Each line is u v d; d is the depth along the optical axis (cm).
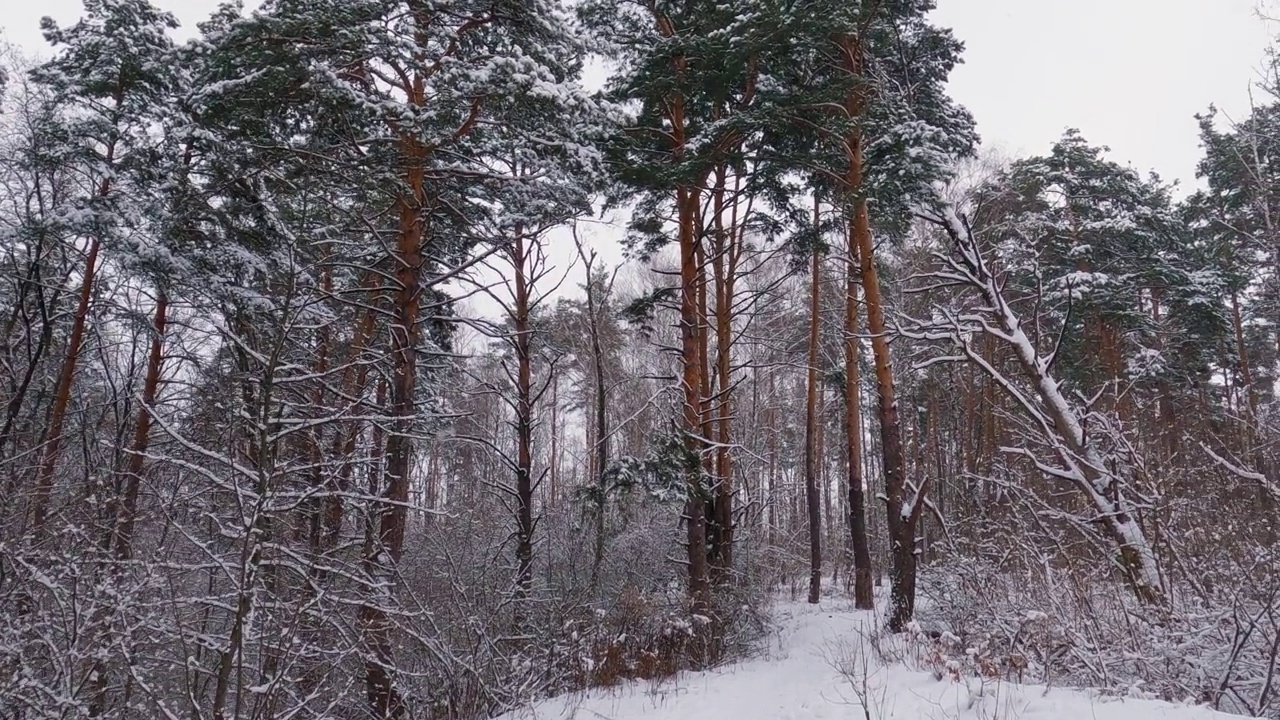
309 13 805
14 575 688
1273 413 1227
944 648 768
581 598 1111
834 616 1505
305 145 930
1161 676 647
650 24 1428
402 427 921
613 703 852
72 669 595
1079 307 1859
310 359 1073
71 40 1229
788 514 3170
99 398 1358
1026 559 873
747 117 1182
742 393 2722
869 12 1227
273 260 998
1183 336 2058
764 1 1127
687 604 1160
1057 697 609
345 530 1108
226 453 755
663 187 1336
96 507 772
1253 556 677
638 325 1645
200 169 1052
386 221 1165
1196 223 2194
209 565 652
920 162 1141
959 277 1203
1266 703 588
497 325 1185
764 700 810
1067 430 1020
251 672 692
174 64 974
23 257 1358
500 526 1323
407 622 889
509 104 874
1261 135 1273
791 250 1655
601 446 1449
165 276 1031
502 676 895
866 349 2202
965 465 2170
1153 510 823
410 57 850
